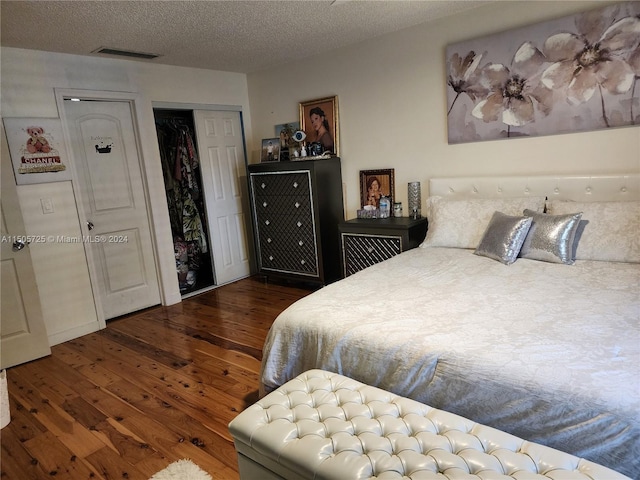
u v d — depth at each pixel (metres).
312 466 1.27
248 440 1.46
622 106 2.70
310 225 4.09
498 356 1.49
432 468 1.18
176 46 3.46
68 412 2.42
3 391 2.34
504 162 3.24
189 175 4.44
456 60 3.31
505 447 1.25
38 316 3.13
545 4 2.89
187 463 1.93
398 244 3.54
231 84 4.67
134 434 2.18
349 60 3.98
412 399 1.64
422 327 1.77
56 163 3.33
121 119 3.80
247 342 3.21
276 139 4.57
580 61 2.79
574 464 1.17
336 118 4.17
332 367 1.86
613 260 2.46
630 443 1.20
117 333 3.55
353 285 2.41
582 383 1.31
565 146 2.96
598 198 2.82
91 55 3.50
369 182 4.09
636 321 1.67
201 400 2.46
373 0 2.83
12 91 3.11
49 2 2.39
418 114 3.65
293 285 4.57
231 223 4.82
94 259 3.70
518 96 3.07
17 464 2.01
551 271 2.38
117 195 3.81
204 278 4.95
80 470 1.95
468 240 3.05
